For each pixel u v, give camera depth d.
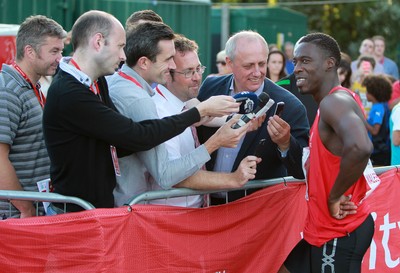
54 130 4.33
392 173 5.93
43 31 5.17
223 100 4.62
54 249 4.30
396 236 5.96
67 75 4.31
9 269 4.21
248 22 15.74
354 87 12.08
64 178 4.42
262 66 5.16
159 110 4.97
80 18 4.41
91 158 4.36
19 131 5.11
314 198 4.66
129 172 4.73
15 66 5.22
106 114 4.28
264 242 5.25
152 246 4.67
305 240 4.80
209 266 4.96
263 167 5.29
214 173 4.86
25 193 4.29
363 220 4.73
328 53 4.64
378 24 23.16
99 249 4.42
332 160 4.51
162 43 4.65
